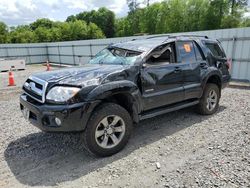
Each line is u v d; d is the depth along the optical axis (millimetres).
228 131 4355
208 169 3064
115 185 2828
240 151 3512
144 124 4898
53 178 3021
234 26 37219
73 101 3143
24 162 3445
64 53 25844
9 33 63281
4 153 3732
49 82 3354
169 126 4754
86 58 22125
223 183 2750
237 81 10562
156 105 4141
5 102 7426
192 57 4902
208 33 11562
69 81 3303
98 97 3279
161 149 3729
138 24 55750
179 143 3932
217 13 38562
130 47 4375
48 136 4379
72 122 3150
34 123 3480
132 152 3650
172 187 2729
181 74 4504
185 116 5348
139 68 3848
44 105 3256
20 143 4094
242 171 2973
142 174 3041
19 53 27844
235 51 10648
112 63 4172
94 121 3316
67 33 63000
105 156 3523
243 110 5703
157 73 4066
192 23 41281
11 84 11266
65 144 4020
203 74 5004
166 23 45000
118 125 3621
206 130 4469
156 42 4387
